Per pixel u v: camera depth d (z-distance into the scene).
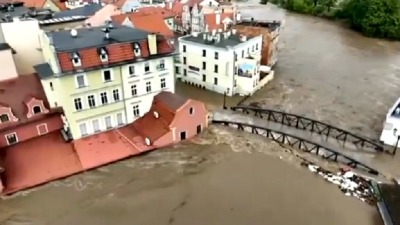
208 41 60.91
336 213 35.47
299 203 36.66
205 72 62.00
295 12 132.38
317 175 40.62
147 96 48.00
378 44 95.12
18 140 42.84
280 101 58.75
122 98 45.69
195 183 39.19
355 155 43.69
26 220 33.88
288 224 34.12
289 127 49.88
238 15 86.56
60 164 40.38
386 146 45.78
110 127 46.53
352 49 88.81
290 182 39.50
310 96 60.81
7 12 65.38
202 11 85.88
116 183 38.69
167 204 36.31
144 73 46.06
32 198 36.28
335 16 122.69
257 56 62.28
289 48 87.56
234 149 44.94
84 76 41.41
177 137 45.53
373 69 74.12
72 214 34.72
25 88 44.31
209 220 34.47
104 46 42.41
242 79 59.72
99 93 43.47
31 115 42.59
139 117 48.62
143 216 34.78
